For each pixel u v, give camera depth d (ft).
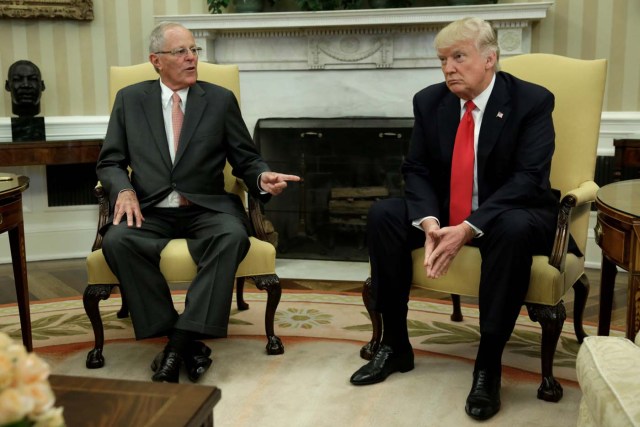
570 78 8.39
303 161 13.92
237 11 13.80
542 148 7.53
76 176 14.37
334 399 7.37
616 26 12.96
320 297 11.32
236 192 9.91
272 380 7.89
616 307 10.80
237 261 8.11
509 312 7.06
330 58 13.83
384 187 13.70
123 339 9.37
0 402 2.46
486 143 7.64
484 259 7.17
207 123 8.98
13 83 13.08
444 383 7.77
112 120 9.11
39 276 13.00
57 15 13.92
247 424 6.81
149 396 4.11
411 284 7.93
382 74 13.79
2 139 13.84
